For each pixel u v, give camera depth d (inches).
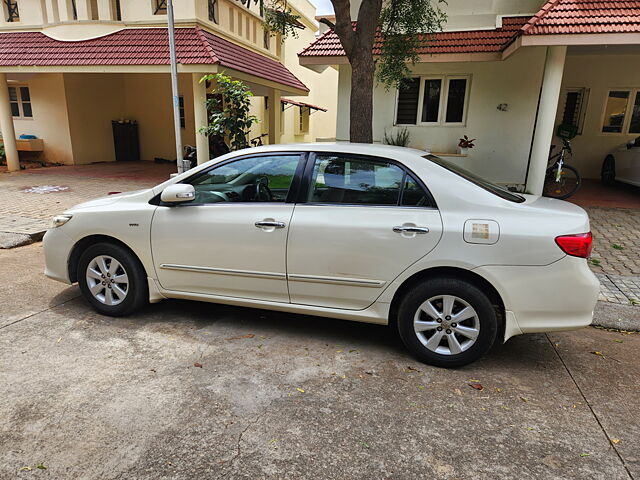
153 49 406.9
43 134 604.4
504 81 384.5
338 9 234.4
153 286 156.1
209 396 114.9
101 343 141.2
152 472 89.4
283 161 143.8
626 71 466.6
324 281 136.1
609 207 354.0
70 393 114.4
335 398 115.5
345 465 92.6
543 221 121.1
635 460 95.3
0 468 89.4
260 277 142.4
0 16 496.7
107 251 156.1
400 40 277.6
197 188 153.6
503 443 100.0
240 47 505.7
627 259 236.1
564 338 154.0
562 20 291.1
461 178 130.0
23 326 151.5
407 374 127.6
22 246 247.6
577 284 119.1
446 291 126.5
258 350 139.5
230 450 96.0
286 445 98.0
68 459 92.3
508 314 123.3
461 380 125.4
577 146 496.7
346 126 426.3
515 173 398.6
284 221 137.1
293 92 568.4
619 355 142.5
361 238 130.3
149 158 699.4
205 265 147.5
